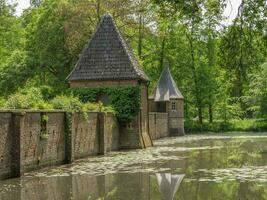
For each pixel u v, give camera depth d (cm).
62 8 5934
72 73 4459
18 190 2083
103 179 2403
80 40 5762
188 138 6462
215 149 4319
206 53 8319
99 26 4562
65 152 3181
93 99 4412
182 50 8394
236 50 1673
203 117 9194
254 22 1596
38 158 2781
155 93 7512
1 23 7431
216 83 8300
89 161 3297
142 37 6756
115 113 4353
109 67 4428
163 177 2461
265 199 1830
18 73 5966
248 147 4500
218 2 1591
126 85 4394
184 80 8531
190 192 2000
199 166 2952
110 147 4175
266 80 7912
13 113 2472
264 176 2459
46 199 1873
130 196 1927
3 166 2381
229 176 2470
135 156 3669
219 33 1702
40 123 2797
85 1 5844
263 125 8088
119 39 4506
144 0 5981
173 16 1602
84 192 2030
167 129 7275
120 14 5959
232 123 8281
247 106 9394
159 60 8462
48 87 5744
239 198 1856
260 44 1642
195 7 1563
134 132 4469
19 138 2477
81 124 3488
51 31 5941
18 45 7481
